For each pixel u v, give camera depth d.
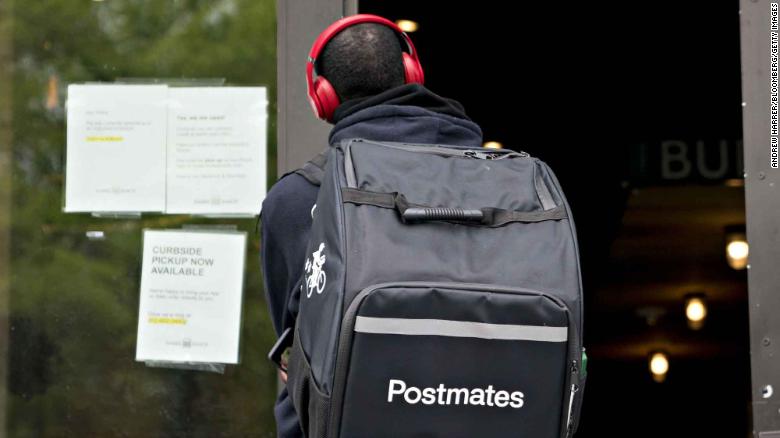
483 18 13.63
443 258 3.05
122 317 5.54
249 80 5.52
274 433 5.48
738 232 14.44
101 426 5.55
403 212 3.08
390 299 2.92
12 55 5.63
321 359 2.98
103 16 5.60
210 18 5.55
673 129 14.95
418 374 2.95
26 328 5.59
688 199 14.91
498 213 3.20
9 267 5.60
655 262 14.76
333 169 3.22
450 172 3.31
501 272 3.06
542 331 3.00
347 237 3.03
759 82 5.50
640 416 13.72
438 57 14.73
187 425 5.51
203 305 5.50
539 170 3.47
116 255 5.55
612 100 15.20
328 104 3.82
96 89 5.57
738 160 14.71
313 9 5.47
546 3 13.24
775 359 5.40
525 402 3.02
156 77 5.56
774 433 5.36
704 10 13.56
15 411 5.58
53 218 5.59
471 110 15.45
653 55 14.63
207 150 5.52
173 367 5.52
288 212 3.60
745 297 14.21
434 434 2.97
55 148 5.59
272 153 5.49
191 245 5.52
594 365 14.25
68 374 5.57
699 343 14.16
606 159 15.27
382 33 3.81
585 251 15.00
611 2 13.16
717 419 13.52
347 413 2.94
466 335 2.97
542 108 15.33
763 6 5.52
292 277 3.60
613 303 14.68
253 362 5.50
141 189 5.54
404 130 3.62
